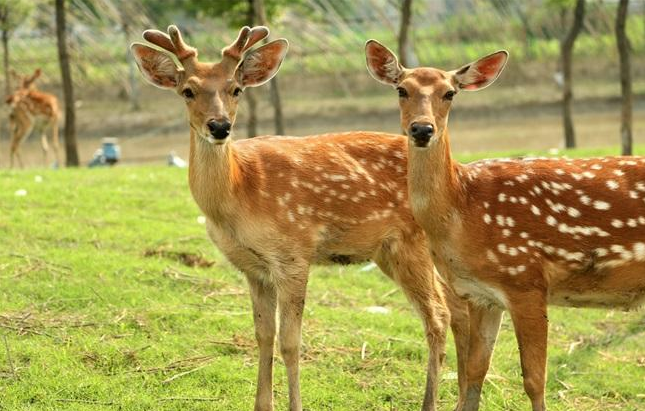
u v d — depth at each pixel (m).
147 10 47.50
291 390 9.84
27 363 10.71
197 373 10.82
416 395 10.78
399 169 10.62
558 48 51.59
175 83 9.87
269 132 44.72
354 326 12.60
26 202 18.11
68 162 29.97
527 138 41.59
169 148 42.41
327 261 10.56
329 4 47.94
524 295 9.05
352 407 10.39
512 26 51.03
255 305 10.07
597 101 48.91
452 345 12.38
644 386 11.43
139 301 12.76
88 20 46.88
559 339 13.00
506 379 11.38
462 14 50.94
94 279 13.41
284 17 47.19
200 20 47.25
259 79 10.24
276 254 9.90
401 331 12.65
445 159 8.97
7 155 41.84
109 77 48.88
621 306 9.52
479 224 9.05
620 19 24.08
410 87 8.94
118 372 10.73
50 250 14.65
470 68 9.35
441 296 10.36
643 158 9.55
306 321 12.59
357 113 47.31
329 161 10.38
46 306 12.35
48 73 48.78
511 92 49.72
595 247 9.13
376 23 49.25
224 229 9.86
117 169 25.16
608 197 9.19
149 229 16.52
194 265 14.75
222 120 9.18
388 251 10.58
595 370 11.91
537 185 9.22
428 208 9.04
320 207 10.16
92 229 16.22
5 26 39.03
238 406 10.19
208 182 9.55
